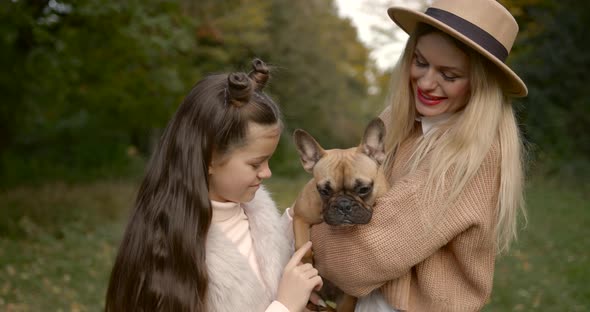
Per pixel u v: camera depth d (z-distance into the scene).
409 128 3.04
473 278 2.63
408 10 2.75
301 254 2.60
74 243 9.27
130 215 2.55
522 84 2.54
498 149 2.62
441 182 2.51
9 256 8.22
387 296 2.70
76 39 10.20
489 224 2.56
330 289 3.10
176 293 2.30
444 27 2.55
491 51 2.59
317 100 24.47
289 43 23.39
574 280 6.84
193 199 2.36
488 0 2.65
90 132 19.53
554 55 15.23
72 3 9.24
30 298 6.68
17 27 9.31
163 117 13.34
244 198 2.49
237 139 2.37
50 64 9.98
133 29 9.88
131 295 2.39
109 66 11.03
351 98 28.72
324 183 2.91
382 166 3.08
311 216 3.01
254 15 18.86
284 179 19.77
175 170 2.41
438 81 2.70
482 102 2.60
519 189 2.65
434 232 2.49
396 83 3.04
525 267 7.39
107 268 8.03
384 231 2.52
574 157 14.47
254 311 2.44
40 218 10.70
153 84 11.70
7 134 14.85
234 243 2.50
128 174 18.27
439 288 2.64
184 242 2.33
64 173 17.14
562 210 10.52
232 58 20.27
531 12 15.60
